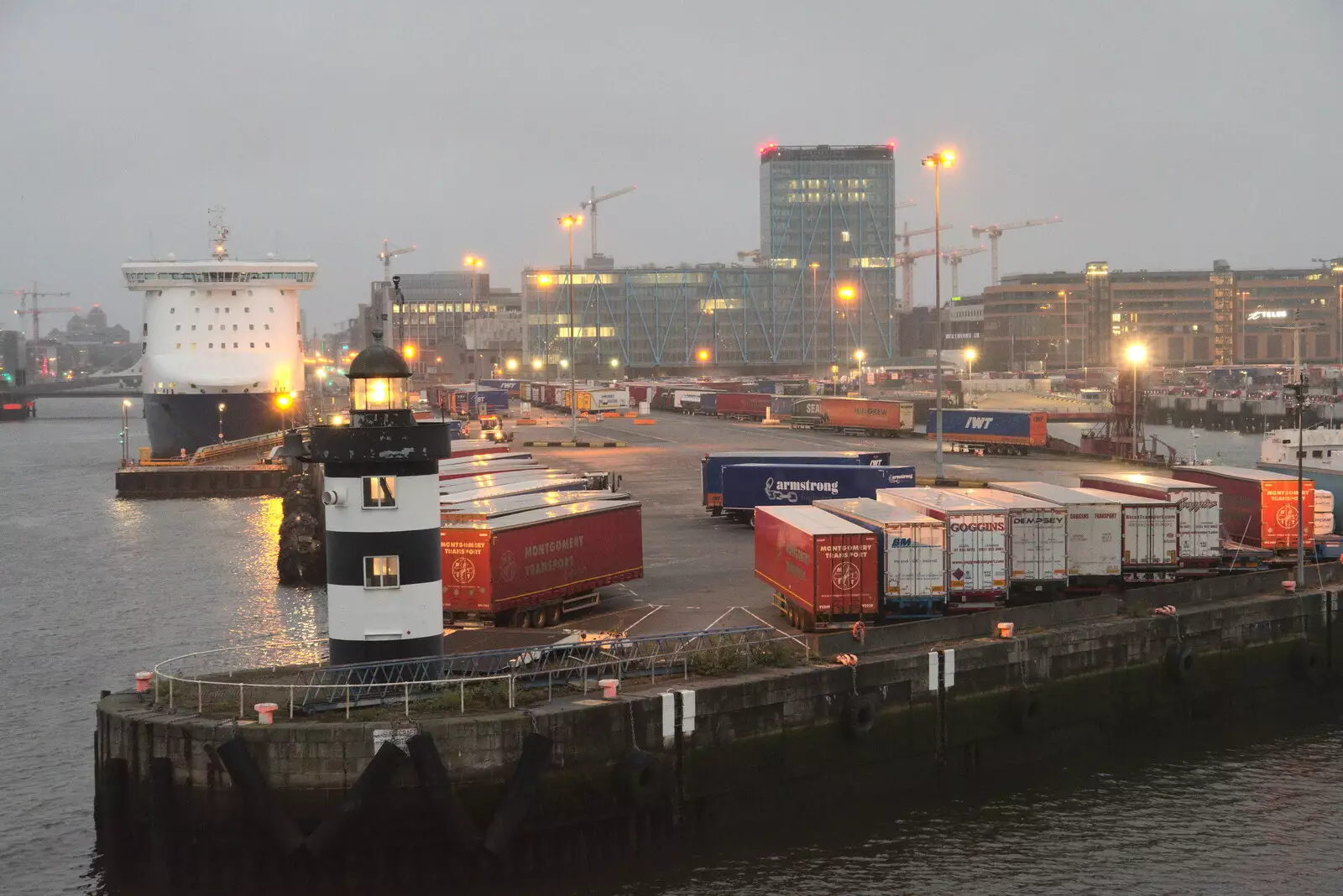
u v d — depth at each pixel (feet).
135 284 508.53
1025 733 150.71
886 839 130.21
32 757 153.48
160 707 119.24
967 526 156.35
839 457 276.62
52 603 240.32
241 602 237.04
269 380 510.17
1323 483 221.66
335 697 118.11
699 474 349.00
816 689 135.33
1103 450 418.31
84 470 556.92
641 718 122.83
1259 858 126.72
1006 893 119.24
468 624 155.02
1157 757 154.92
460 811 111.55
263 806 110.22
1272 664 172.45
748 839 129.80
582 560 169.99
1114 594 166.91
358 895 112.78
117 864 116.98
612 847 121.19
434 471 121.90
